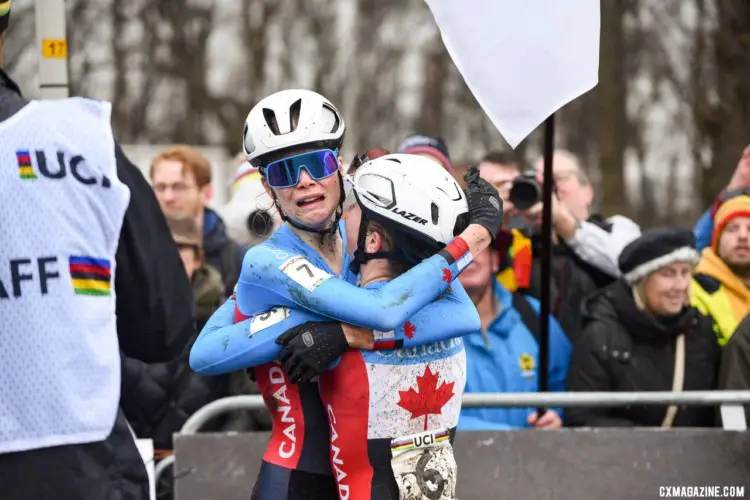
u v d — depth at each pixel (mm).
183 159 15875
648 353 13828
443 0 11453
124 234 8906
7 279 8320
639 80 47844
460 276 13805
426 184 9352
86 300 8570
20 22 44656
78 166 8664
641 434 12594
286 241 9625
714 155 40094
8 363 8297
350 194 10297
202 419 12734
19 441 8281
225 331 9461
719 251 15188
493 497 12555
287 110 9312
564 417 14117
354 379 9195
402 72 62094
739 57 39812
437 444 9539
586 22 11367
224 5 62000
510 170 16141
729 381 13547
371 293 8945
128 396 13562
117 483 8602
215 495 12562
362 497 9273
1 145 8438
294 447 9633
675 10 46562
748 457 12523
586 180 17203
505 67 11398
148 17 58156
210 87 60906
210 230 16344
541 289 13625
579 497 12547
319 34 62875
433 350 9500
